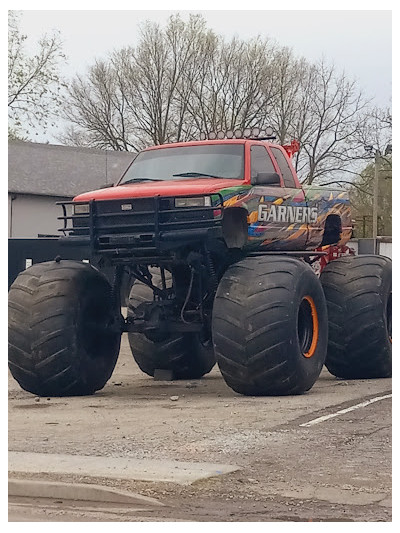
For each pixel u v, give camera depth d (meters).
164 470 8.14
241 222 12.24
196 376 15.41
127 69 44.44
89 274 12.72
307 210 13.66
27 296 12.35
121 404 11.89
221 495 7.55
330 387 13.39
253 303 11.63
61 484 7.61
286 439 9.47
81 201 12.12
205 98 42.69
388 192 49.09
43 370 12.31
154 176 12.90
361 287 14.23
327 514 7.07
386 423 10.31
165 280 13.80
